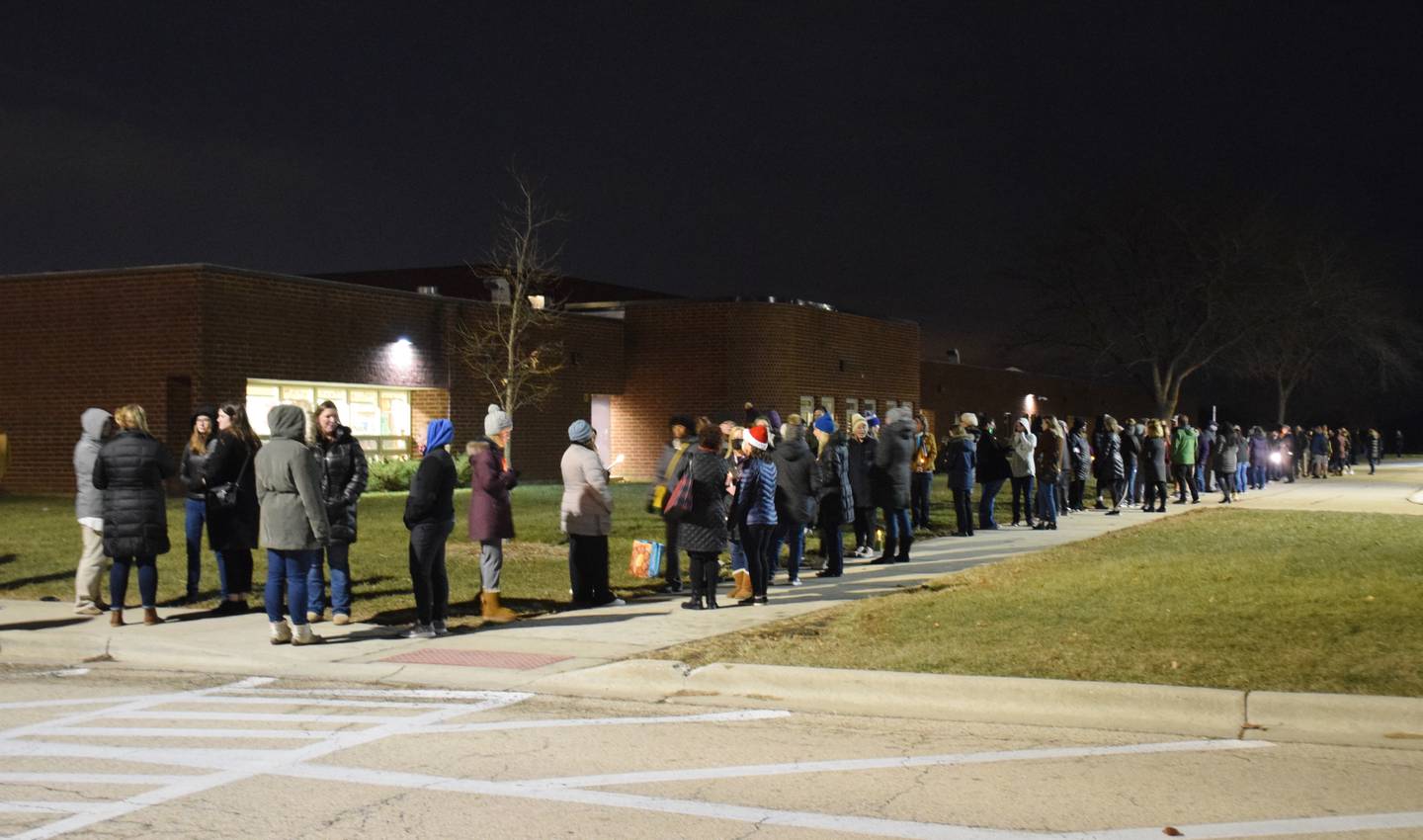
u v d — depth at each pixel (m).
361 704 8.66
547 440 36.41
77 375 28.12
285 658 10.20
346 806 6.09
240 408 12.34
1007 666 8.91
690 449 12.43
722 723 7.97
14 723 8.02
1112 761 6.90
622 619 11.94
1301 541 17.48
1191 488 27.41
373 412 31.94
